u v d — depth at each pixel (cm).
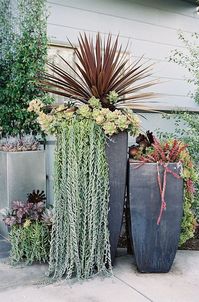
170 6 523
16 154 339
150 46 507
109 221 255
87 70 254
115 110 256
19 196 340
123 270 260
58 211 248
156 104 511
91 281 240
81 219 244
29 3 381
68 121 249
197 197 318
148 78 502
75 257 241
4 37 409
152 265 253
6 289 228
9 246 311
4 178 341
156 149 256
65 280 240
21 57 380
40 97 374
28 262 269
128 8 482
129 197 252
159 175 249
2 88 407
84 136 243
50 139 370
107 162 250
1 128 404
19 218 272
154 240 251
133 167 250
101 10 455
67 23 425
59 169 249
